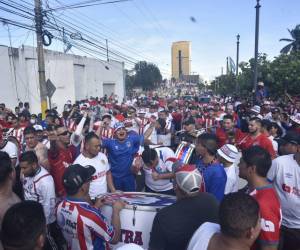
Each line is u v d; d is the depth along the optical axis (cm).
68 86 2802
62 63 2772
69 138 579
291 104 1745
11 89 2206
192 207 279
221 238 219
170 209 281
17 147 636
